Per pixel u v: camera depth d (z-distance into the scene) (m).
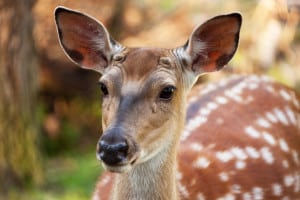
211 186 9.53
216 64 8.87
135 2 18.20
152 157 8.16
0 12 12.91
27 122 13.73
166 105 7.97
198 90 11.15
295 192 10.41
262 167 10.03
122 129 7.50
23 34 13.22
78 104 17.36
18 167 13.61
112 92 7.92
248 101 10.67
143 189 8.27
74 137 16.81
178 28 17.91
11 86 13.30
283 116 10.68
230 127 10.27
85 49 8.86
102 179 9.96
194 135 10.10
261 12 16.22
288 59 16.58
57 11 8.78
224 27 8.75
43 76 17.09
